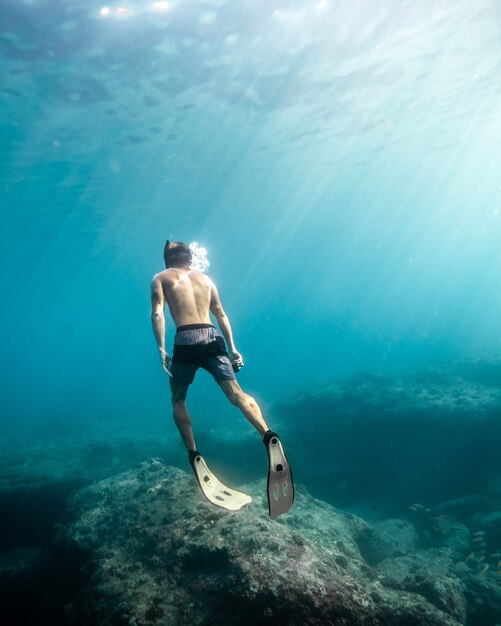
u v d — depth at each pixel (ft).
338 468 44.65
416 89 72.13
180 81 54.90
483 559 27.02
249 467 46.93
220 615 12.17
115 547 17.99
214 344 9.73
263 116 71.92
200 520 17.07
